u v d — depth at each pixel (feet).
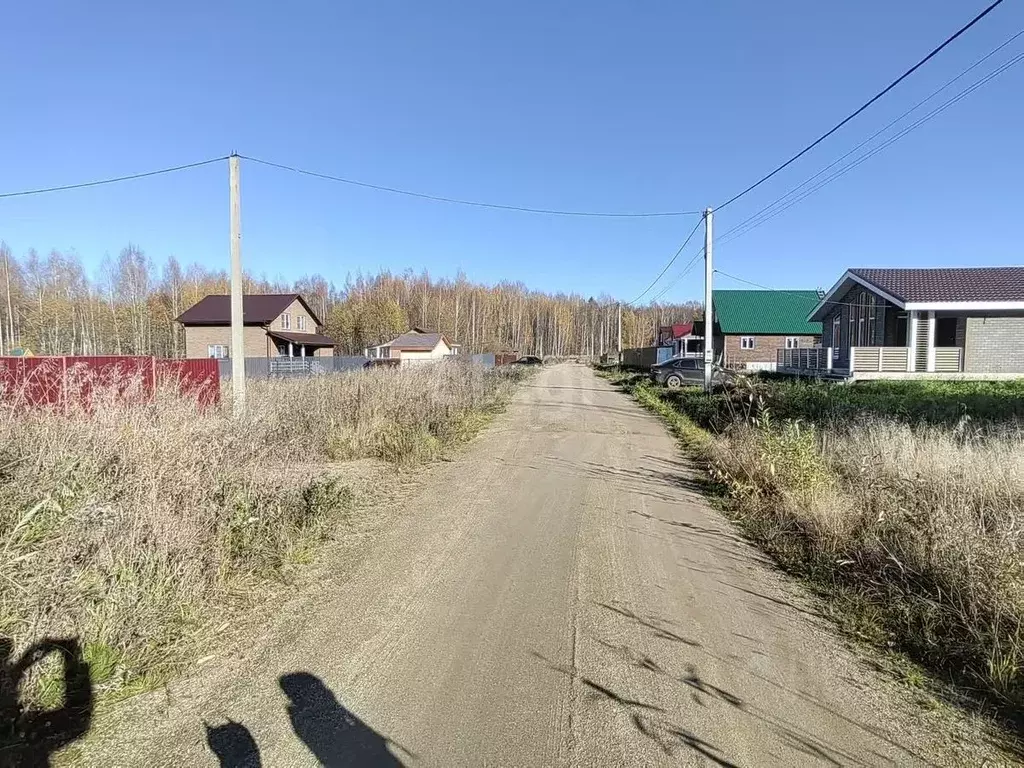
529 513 21.50
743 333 141.18
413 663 10.98
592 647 11.66
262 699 9.81
